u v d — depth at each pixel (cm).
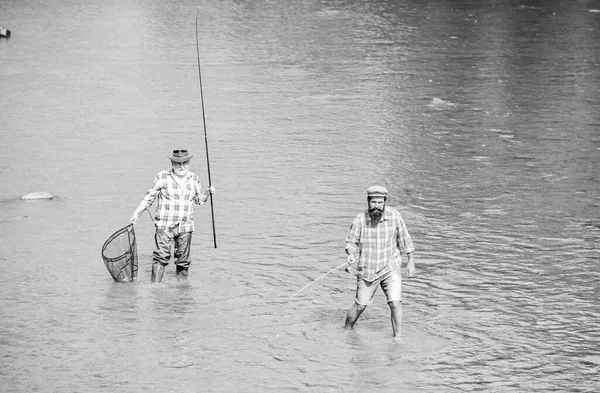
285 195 2555
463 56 4716
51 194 2569
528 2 6875
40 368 1573
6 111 3619
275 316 1794
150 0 6894
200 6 6581
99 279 1981
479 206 2448
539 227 2280
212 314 1802
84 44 5100
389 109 3606
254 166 2848
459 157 2938
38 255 2114
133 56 4744
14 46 5038
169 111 3600
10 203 2497
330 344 1670
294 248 2156
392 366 1580
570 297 1866
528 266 2031
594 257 2081
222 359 1612
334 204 2477
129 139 3191
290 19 5962
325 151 3022
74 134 3266
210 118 3488
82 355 1623
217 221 2347
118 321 1767
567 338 1688
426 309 1816
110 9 6444
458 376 1545
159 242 1958
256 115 3525
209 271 2022
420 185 2642
